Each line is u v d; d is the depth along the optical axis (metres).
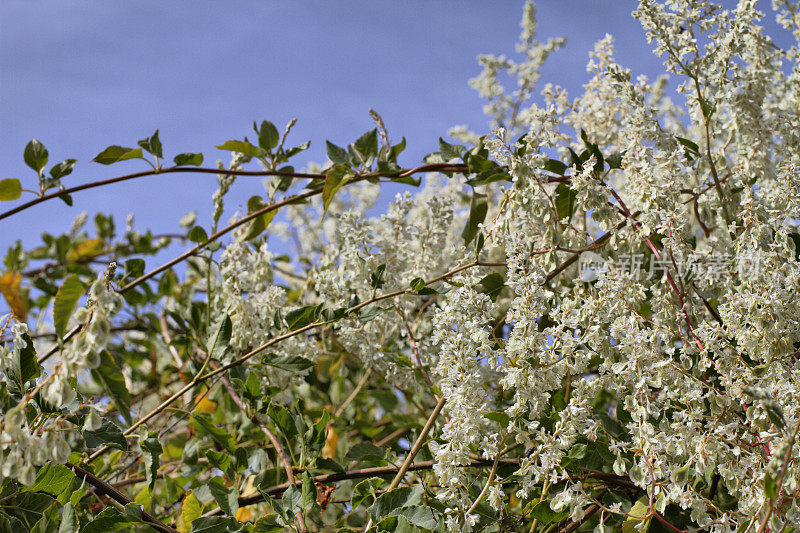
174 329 1.97
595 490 1.51
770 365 1.43
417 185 1.66
